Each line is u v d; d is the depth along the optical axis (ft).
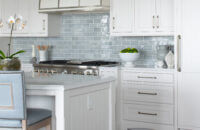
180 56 14.99
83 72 17.06
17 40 22.03
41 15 19.61
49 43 20.92
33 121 8.81
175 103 15.15
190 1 14.74
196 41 14.69
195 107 14.82
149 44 17.93
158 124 15.64
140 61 18.20
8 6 20.42
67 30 20.33
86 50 19.77
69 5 18.06
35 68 18.70
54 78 10.61
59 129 8.59
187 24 14.83
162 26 16.17
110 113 11.14
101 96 10.62
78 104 9.30
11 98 8.08
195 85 14.78
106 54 19.19
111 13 17.52
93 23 19.49
